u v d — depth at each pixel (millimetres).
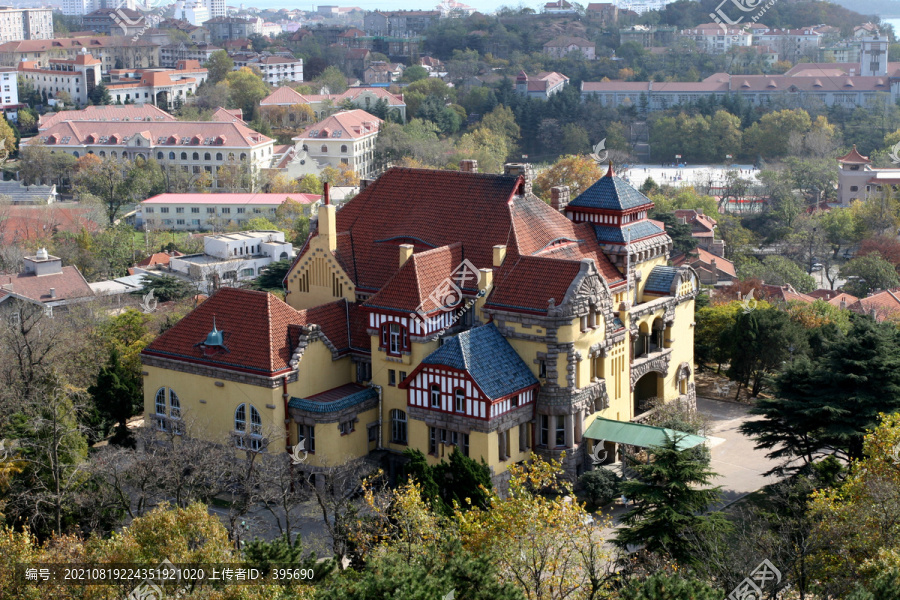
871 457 87000
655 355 124375
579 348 109812
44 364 124562
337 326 118562
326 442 109625
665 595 66500
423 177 126625
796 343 137875
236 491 111812
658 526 83625
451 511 92188
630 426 112125
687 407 129625
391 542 85312
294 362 110938
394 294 112688
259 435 110875
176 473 98438
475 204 121625
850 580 75188
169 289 188250
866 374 103875
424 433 109750
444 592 66938
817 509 83188
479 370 106188
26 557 77562
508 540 76500
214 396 113688
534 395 110188
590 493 108312
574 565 79062
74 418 114375
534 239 118500
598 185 126062
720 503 108062
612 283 121375
